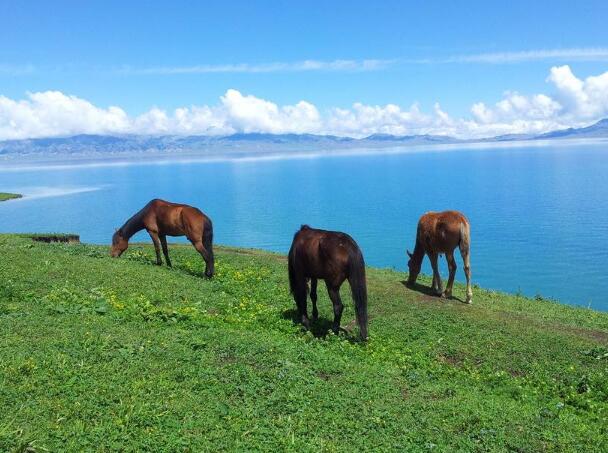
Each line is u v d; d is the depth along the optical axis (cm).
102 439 665
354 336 1316
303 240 1307
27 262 1554
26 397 734
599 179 13900
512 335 1366
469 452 762
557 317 1753
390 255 5538
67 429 676
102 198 12100
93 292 1366
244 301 1545
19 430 652
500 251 5531
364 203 10456
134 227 1944
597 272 4550
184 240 5391
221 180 19300
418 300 1675
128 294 1423
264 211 9456
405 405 891
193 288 1598
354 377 989
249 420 777
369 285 1839
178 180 19712
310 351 1095
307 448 720
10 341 906
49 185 17600
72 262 1639
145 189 15325
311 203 10681
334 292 1276
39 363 833
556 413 939
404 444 763
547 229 6756
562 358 1238
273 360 996
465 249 1672
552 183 13262
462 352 1270
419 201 10550
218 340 1066
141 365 890
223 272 1953
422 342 1322
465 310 1573
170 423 729
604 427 895
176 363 922
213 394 840
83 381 800
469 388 1050
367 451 734
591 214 7838
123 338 993
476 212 8594
